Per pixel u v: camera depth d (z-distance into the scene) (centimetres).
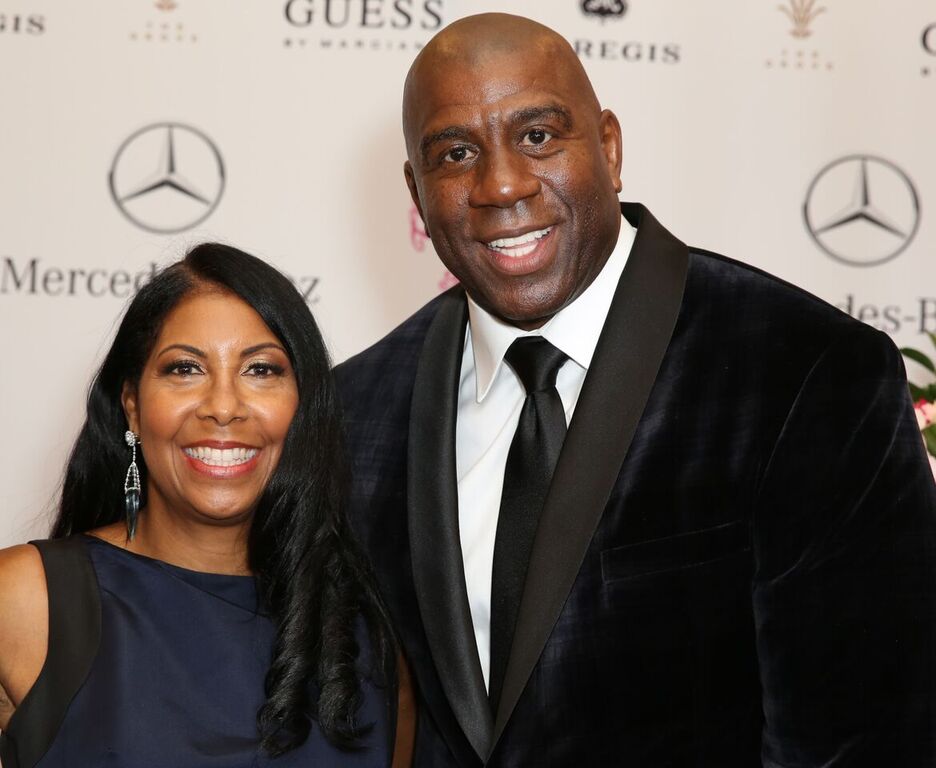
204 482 209
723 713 196
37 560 209
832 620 189
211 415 205
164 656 207
